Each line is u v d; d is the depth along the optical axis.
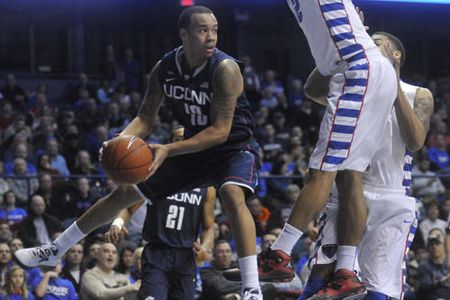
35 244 9.70
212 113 4.66
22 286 8.31
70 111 15.38
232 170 4.74
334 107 4.23
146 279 6.31
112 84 17.53
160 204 6.35
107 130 14.09
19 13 19.06
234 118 4.81
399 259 4.78
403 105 4.56
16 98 15.52
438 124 15.55
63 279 8.64
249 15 19.64
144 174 4.30
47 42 19.20
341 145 4.21
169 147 4.44
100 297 8.05
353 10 4.30
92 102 14.86
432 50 18.64
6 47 19.02
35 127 14.12
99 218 4.96
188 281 6.39
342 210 4.42
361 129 4.21
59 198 10.62
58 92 18.44
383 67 4.23
